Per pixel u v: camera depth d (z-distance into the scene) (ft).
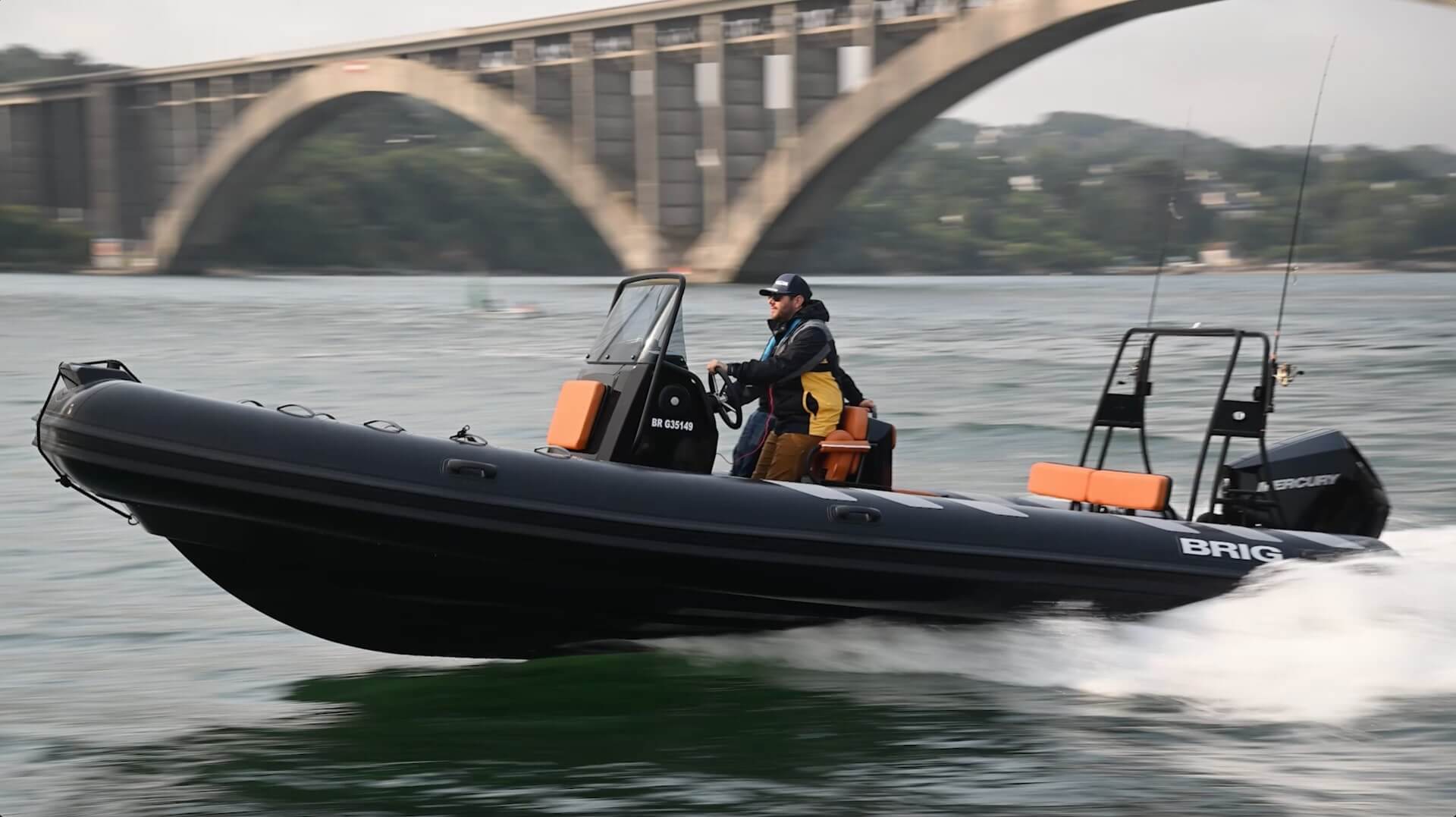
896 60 207.72
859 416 25.98
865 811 18.61
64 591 30.17
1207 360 91.56
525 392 71.36
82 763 20.51
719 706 23.13
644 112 248.93
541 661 25.81
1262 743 21.04
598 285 305.12
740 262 239.50
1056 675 24.48
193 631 27.43
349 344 112.06
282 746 21.29
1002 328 134.00
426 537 22.27
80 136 398.42
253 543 22.89
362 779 19.92
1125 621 24.86
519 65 265.34
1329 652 24.14
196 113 355.36
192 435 21.88
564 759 20.63
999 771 20.02
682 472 24.21
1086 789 19.27
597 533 22.62
